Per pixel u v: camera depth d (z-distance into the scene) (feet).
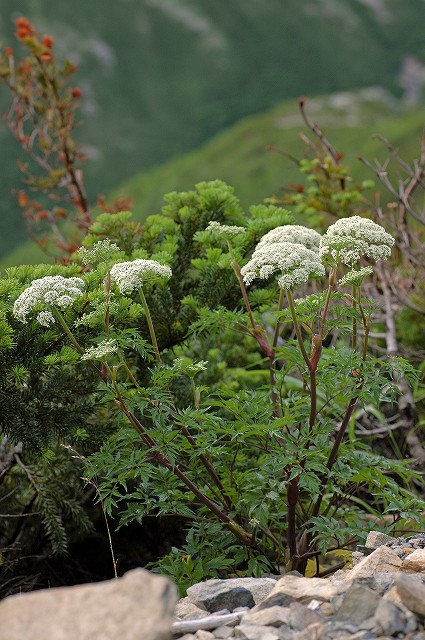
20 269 16.31
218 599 11.36
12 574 17.38
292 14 619.26
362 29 625.00
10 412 14.87
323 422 14.65
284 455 14.07
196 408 14.47
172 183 301.84
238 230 15.39
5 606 7.92
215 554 14.76
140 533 18.33
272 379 16.47
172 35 590.55
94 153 504.02
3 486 17.88
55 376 15.61
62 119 31.24
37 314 14.85
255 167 303.27
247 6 611.88
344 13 629.10
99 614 7.63
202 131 535.60
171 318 18.02
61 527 15.97
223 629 10.09
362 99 395.96
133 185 304.09
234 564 14.53
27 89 31.22
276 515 14.94
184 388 18.58
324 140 27.76
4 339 14.05
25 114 32.22
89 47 565.94
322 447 14.75
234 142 329.93
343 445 15.55
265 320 21.03
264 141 322.55
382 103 394.73
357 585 9.80
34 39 31.22
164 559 14.80
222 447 14.71
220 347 22.41
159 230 18.88
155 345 14.47
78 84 545.44
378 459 15.29
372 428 22.66
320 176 26.86
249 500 14.46
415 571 11.31
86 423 15.88
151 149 524.93
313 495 14.82
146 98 555.28
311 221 25.72
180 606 11.19
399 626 9.18
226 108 554.87
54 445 16.14
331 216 27.04
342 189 26.45
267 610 9.97
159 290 17.92
